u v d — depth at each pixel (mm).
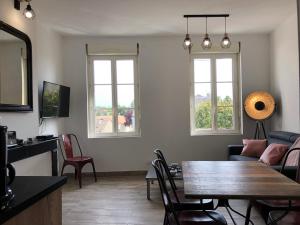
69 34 5215
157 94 5465
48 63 4754
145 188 4480
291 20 4441
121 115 5582
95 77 5562
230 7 3996
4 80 3137
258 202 2424
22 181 1495
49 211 1392
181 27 4891
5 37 3180
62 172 4770
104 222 3133
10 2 3305
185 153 5465
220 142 5465
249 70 5449
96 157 5430
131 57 5559
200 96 5609
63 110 4961
